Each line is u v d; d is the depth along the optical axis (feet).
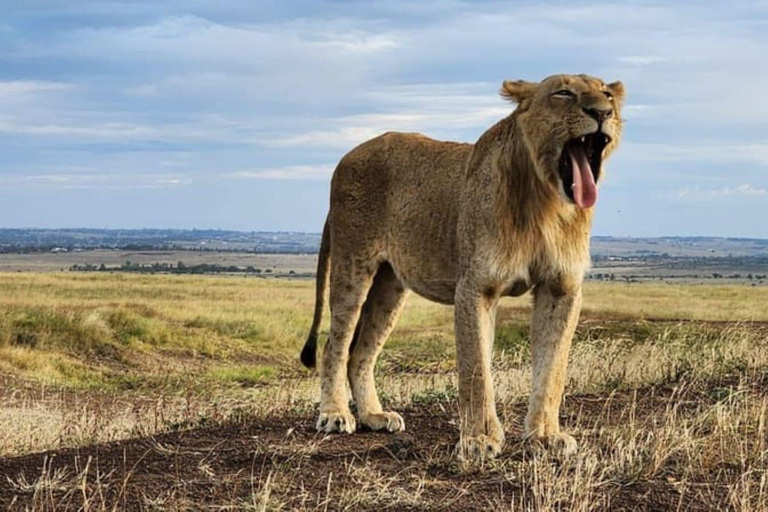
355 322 29.07
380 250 28.71
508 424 28.63
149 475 23.35
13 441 32.60
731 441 24.54
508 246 23.94
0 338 84.07
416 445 25.45
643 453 23.65
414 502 20.40
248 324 108.99
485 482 22.02
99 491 21.29
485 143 24.91
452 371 57.47
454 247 26.08
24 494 22.02
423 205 27.12
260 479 22.45
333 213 29.58
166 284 195.83
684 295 196.85
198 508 20.49
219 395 49.88
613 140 24.18
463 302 24.52
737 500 19.98
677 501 20.45
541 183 23.66
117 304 114.21
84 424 35.09
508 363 54.54
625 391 34.94
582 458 22.53
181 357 93.30
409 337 100.73
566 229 24.13
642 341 62.03
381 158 28.73
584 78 23.68
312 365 32.32
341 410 28.60
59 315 91.50
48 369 78.13
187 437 27.55
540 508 19.47
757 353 42.06
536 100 23.56
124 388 68.33
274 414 32.78
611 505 20.25
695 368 37.88
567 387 36.24
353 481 22.13
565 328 24.76
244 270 597.11
